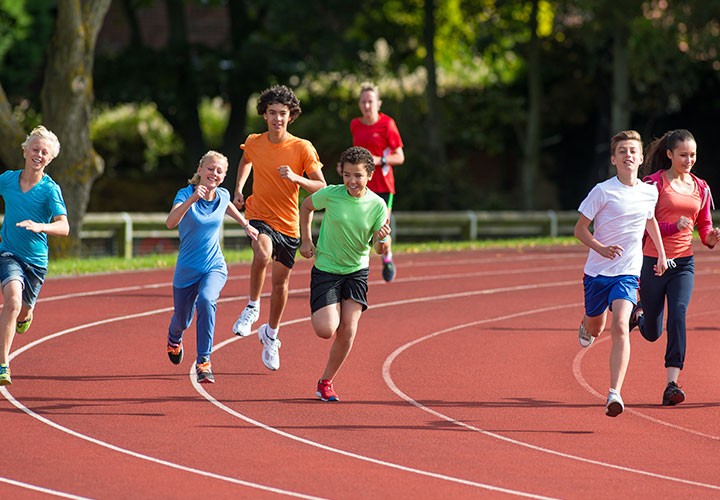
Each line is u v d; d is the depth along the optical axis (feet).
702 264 171.83
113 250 182.60
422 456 57.93
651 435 63.72
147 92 301.02
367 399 72.43
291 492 50.90
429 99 302.25
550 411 69.97
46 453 57.11
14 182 71.77
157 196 328.29
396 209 286.66
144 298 120.57
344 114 316.60
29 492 50.16
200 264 73.67
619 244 67.87
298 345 92.53
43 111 173.37
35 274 73.10
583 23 278.87
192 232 72.69
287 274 78.84
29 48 239.30
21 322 75.46
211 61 297.94
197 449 58.54
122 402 69.72
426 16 300.61
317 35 293.23
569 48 308.60
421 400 72.59
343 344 69.87
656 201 68.74
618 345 66.18
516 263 169.07
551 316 114.11
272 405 69.82
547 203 320.50
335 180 294.87
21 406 67.92
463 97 321.52
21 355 85.20
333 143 303.27
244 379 78.02
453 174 295.48
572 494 51.21
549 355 91.25
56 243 173.37
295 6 280.92
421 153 297.12
